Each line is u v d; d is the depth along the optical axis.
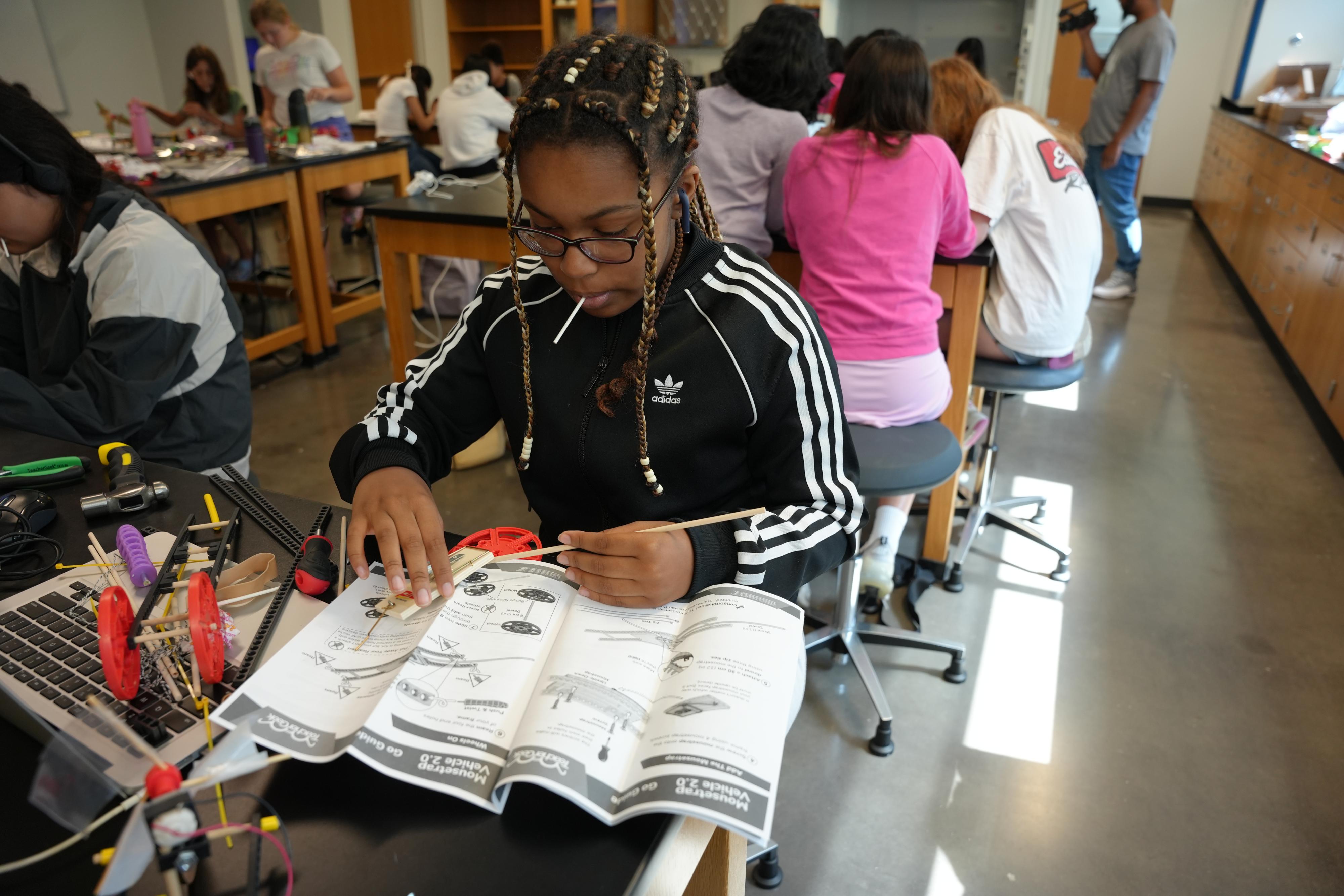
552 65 0.75
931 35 5.81
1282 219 3.96
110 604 0.65
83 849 0.56
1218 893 1.35
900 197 1.63
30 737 0.65
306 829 0.56
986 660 1.90
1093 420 3.15
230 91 4.64
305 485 2.66
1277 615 2.07
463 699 0.64
